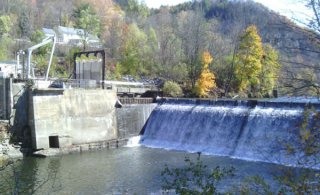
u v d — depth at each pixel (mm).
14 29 95000
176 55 80812
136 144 42094
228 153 35688
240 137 35875
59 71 70562
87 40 90500
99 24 107438
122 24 107188
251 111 36469
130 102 45031
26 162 32000
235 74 66000
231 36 75312
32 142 36062
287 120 32969
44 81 39469
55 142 37062
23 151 34875
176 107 43406
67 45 88562
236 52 65500
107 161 32594
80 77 48938
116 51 86562
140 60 77062
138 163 31594
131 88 52500
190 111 41406
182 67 72938
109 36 98438
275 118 34000
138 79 71250
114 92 42281
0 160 29156
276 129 33438
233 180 24250
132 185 25125
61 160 33062
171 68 74750
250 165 29828
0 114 36156
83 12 107250
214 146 37625
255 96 60031
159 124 43469
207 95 65250
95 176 27562
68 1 138250
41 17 119812
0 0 107500
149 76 76000
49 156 34781
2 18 90562
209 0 110812
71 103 38031
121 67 74688
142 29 112500
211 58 67625
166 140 41812
